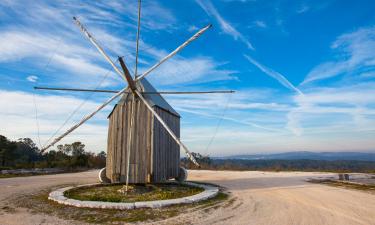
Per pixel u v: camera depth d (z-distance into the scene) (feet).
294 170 115.24
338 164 155.74
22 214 31.45
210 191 45.39
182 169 61.31
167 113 57.06
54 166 120.88
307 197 43.39
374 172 102.01
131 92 51.06
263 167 129.18
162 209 34.09
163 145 53.93
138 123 51.26
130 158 50.67
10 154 130.31
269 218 30.27
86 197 40.37
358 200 41.06
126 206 34.14
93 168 130.52
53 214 31.60
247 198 42.19
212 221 28.91
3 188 51.11
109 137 53.16
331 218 30.45
